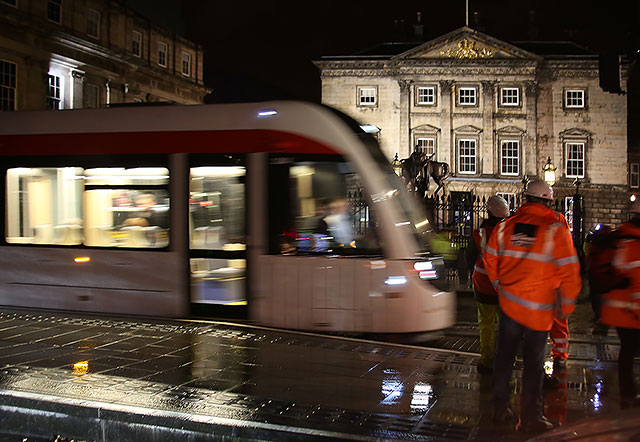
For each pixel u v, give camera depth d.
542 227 5.32
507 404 5.45
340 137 9.11
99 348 7.94
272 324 9.27
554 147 52.38
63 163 10.41
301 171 9.23
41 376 6.62
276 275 9.25
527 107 52.22
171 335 8.70
